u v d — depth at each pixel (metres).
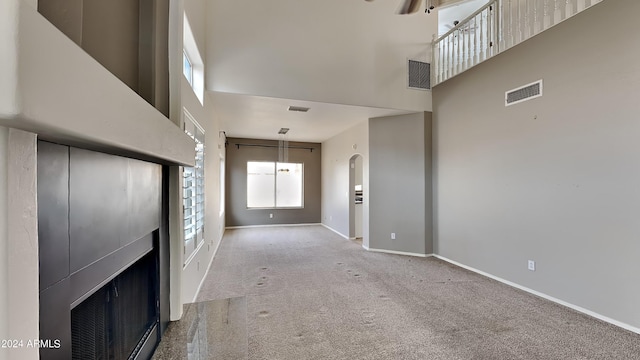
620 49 2.42
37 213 0.65
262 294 3.12
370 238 5.14
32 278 0.59
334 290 3.24
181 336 1.74
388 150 5.02
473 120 3.95
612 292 2.46
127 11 1.35
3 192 0.52
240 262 4.36
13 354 0.54
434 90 4.64
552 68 2.95
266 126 5.86
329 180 7.35
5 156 0.52
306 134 6.82
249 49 3.69
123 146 0.83
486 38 3.96
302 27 3.93
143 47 1.52
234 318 2.09
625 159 2.38
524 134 3.24
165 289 1.80
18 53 0.45
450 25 6.11
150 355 1.54
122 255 1.18
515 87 3.35
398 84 4.48
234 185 7.40
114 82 0.77
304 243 5.69
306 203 7.93
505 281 3.48
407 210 4.87
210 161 4.04
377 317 2.59
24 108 0.46
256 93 3.71
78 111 0.61
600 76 2.55
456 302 2.92
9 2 0.45
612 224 2.46
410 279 3.62
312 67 3.97
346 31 4.16
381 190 5.08
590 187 2.62
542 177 3.04
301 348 2.11
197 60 3.20
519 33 3.33
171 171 1.85
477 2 5.25
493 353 2.04
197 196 3.07
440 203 4.59
